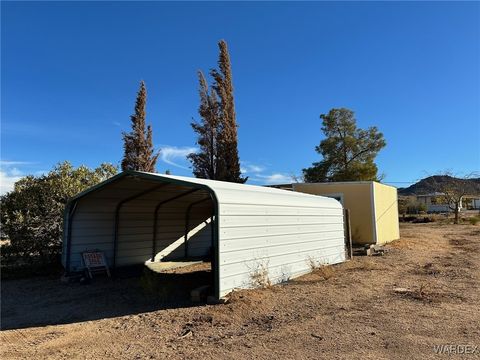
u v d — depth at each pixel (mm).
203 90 22500
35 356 4879
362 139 41250
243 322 5914
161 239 13273
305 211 10289
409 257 12703
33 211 11273
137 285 9359
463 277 8945
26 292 8805
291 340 5035
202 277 10320
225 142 21766
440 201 47062
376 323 5598
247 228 7871
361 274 9609
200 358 4590
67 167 12539
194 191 11195
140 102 23047
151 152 23344
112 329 5910
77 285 9531
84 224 10727
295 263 9508
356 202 18406
